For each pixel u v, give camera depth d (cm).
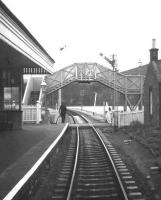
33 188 1048
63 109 3275
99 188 1126
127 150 1855
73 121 4019
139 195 1017
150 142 1970
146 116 3042
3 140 1788
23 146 1575
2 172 1048
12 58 1861
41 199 988
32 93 4425
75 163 1440
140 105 4541
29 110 3141
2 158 1282
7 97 2284
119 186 1102
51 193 1048
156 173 1311
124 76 4400
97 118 4491
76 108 9619
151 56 2997
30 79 4362
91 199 1007
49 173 1302
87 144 2120
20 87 2298
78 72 4412
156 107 2745
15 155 1344
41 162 1192
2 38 1140
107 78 4397
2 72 2244
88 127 3008
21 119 2330
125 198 955
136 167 1413
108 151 1755
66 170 1371
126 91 4391
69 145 2105
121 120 2872
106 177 1283
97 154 1778
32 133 2145
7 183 923
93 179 1235
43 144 1641
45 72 2577
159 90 2703
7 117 2295
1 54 1720
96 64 4422
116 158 1627
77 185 1146
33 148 1516
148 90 2988
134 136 2269
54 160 1569
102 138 2252
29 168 1106
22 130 2341
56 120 3581
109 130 2778
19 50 1409
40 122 3219
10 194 811
